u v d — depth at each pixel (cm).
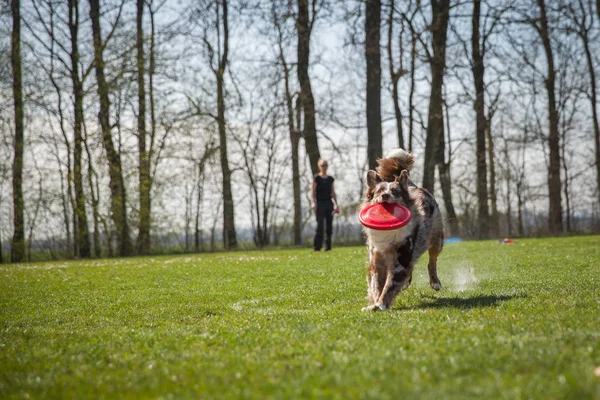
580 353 350
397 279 626
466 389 293
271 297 734
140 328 538
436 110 2361
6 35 2198
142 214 2392
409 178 732
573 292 644
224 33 2541
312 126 2506
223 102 2516
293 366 358
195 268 1221
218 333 483
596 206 3275
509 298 627
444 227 773
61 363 399
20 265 1773
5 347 464
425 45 2223
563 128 3131
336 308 625
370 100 2248
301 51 2464
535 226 3453
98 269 1331
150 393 318
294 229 2728
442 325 465
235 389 314
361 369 340
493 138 3116
